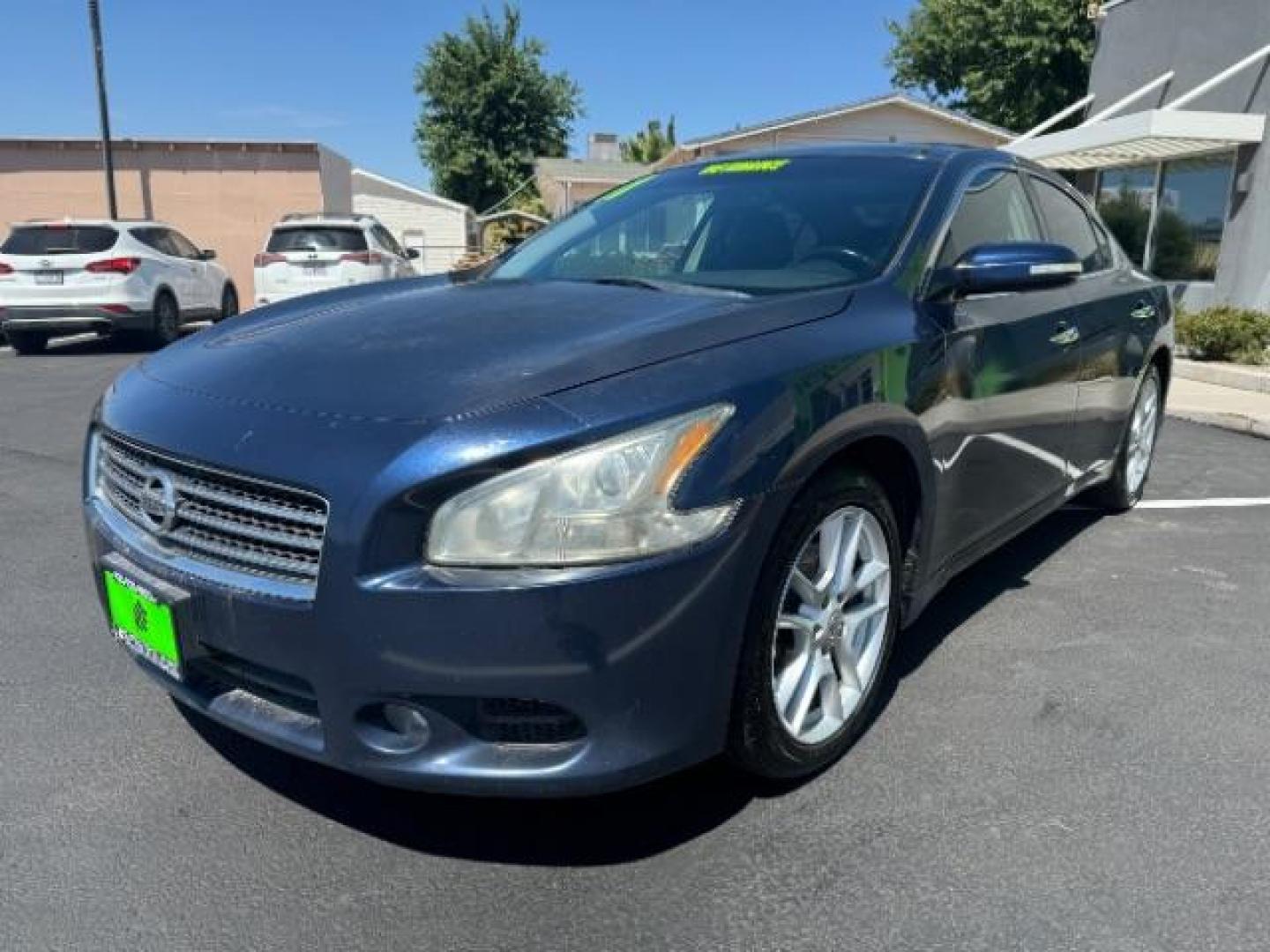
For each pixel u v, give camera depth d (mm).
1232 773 2686
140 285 12930
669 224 3523
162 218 21438
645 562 2010
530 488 1969
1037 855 2328
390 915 2141
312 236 14422
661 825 2439
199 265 14812
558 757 2072
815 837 2391
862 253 3029
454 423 2031
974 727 2910
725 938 2070
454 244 37031
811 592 2471
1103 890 2209
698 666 2123
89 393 9023
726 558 2115
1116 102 13594
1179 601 3914
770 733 2375
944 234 3143
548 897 2193
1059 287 3365
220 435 2195
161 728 2902
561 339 2387
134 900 2182
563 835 2404
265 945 2053
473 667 1977
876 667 2750
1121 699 3094
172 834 2412
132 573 2342
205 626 2201
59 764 2709
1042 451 3672
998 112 25734
